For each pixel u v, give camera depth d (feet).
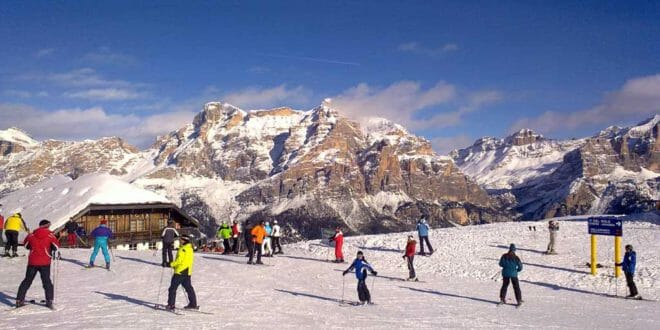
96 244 90.48
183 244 58.70
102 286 73.87
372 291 78.28
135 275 84.74
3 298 63.10
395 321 57.06
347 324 54.80
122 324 50.98
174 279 58.08
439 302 69.97
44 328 48.70
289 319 56.29
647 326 56.85
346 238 142.72
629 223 152.35
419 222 115.03
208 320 54.13
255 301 66.59
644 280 85.76
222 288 75.66
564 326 56.18
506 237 130.31
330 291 77.00
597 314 63.31
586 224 148.87
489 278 92.22
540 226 147.95
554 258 104.88
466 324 56.29
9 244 98.89
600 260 100.89
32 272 56.70
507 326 55.72
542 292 79.97
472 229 151.53
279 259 112.47
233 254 126.82
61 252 115.75
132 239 180.75
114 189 180.65
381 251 120.57
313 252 125.70
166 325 51.03
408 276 94.53
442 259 108.88
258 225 103.81
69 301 62.03
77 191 181.06
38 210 176.76
